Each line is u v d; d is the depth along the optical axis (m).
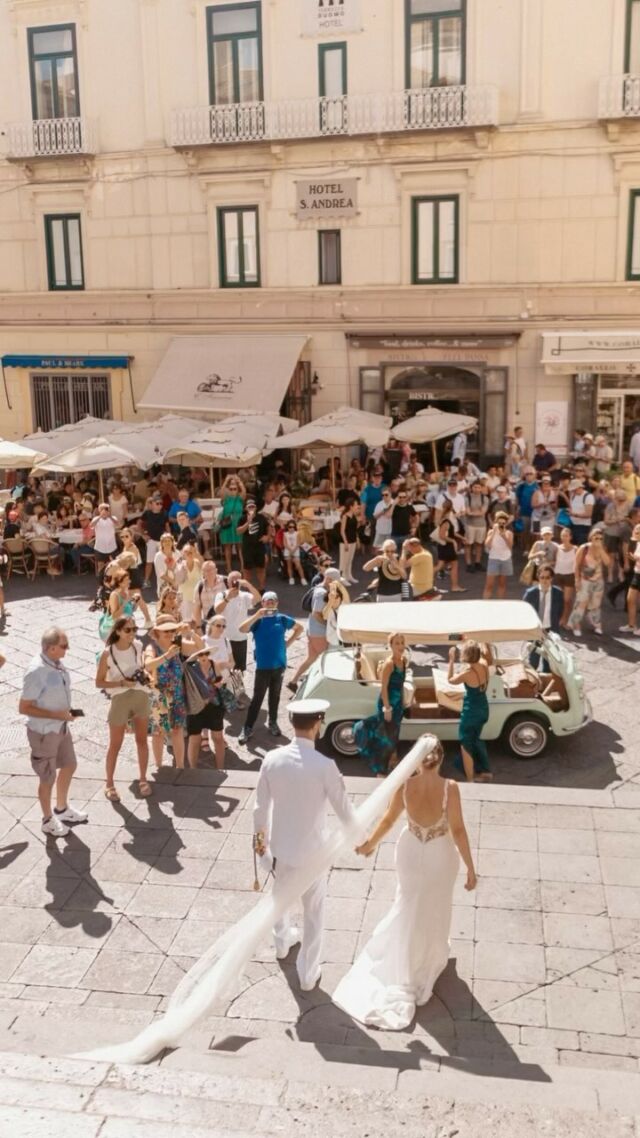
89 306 26.08
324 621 11.98
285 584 17.69
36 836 8.10
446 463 24.52
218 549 19.98
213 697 9.50
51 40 25.05
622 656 13.24
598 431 23.64
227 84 24.12
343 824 5.92
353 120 23.08
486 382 23.92
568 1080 5.16
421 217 23.61
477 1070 5.28
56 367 26.50
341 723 10.29
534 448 23.94
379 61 23.02
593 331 22.97
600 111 21.75
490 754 10.34
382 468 22.59
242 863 7.62
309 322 24.66
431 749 6.01
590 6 21.75
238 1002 6.03
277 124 23.55
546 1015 5.87
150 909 7.04
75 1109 3.80
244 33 23.73
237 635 11.70
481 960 6.38
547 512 18.61
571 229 22.80
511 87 22.42
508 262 23.20
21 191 25.95
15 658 13.79
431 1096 4.15
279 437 20.59
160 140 24.66
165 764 9.80
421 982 6.02
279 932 6.42
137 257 25.50
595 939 6.56
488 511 19.41
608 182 22.42
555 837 7.86
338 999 6.02
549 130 22.38
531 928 6.69
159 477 22.39
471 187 23.03
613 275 22.77
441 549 16.56
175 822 8.28
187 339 25.25
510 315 23.45
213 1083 4.18
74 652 14.00
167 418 22.22
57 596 17.44
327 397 24.95
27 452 20.25
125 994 6.15
